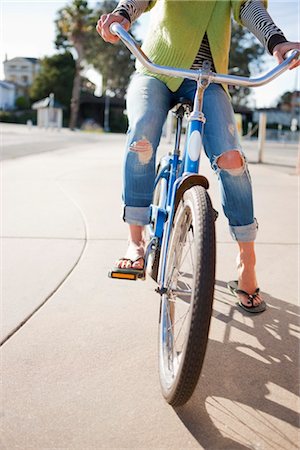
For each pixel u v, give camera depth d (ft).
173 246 6.53
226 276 10.35
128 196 7.65
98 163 28.99
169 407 5.99
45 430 5.52
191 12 7.54
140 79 7.73
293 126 137.18
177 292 6.56
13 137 62.95
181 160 7.57
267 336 7.88
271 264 11.15
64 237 12.51
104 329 7.86
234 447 5.37
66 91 204.54
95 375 6.60
